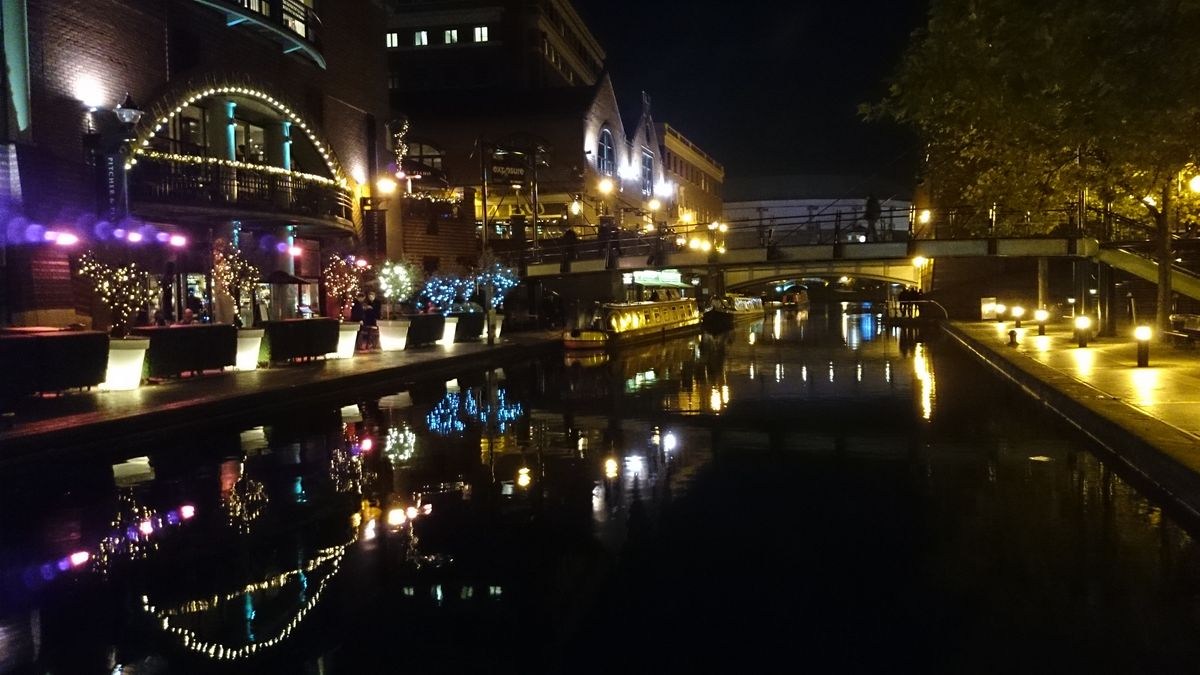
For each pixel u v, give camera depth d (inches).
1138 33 369.1
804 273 2630.4
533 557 284.5
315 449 503.5
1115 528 310.7
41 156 820.6
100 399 635.5
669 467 432.8
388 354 1081.4
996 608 233.6
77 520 352.2
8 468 464.4
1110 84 387.2
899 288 3218.5
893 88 473.7
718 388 799.7
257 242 1187.9
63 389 633.0
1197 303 1209.4
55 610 246.5
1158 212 1008.2
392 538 311.0
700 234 2069.4
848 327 1995.6
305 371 852.0
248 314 1190.9
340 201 1214.9
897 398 707.4
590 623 225.9
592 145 2522.1
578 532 314.8
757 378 888.3
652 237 1870.1
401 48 2920.8
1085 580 254.5
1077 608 232.4
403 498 374.6
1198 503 328.8
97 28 895.1
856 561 275.3
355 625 227.5
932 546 291.4
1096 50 395.9
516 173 2095.2
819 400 700.0
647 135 3228.3
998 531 308.5
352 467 446.9
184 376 802.2
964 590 247.9
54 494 400.2
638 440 514.9
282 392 701.9
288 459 473.4
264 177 1063.6
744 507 349.1
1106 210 1182.3
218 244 1009.5
